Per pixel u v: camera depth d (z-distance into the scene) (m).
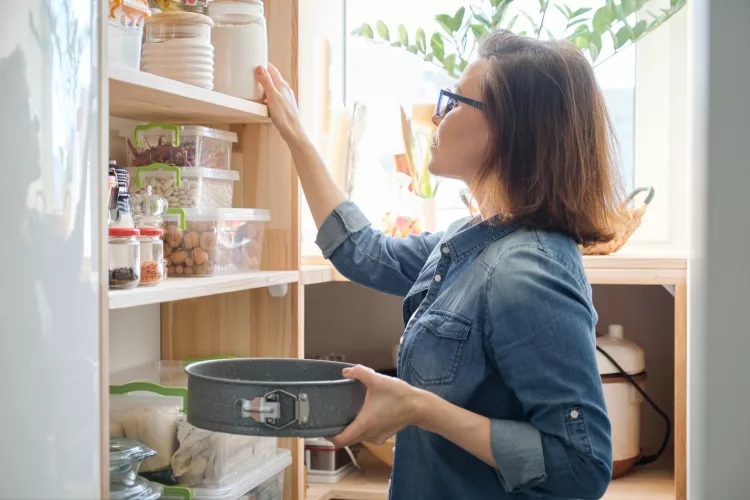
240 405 1.05
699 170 1.55
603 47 2.38
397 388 1.13
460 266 1.34
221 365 1.21
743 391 1.47
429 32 2.48
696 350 1.59
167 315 1.82
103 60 1.05
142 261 1.29
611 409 2.05
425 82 2.49
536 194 1.29
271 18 1.72
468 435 1.17
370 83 2.52
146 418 1.46
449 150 1.38
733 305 1.47
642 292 2.33
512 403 1.26
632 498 1.95
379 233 1.65
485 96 1.32
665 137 2.34
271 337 1.77
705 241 1.50
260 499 1.63
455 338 1.25
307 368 1.25
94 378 1.04
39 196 0.96
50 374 0.98
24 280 0.95
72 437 1.00
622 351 2.07
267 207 1.74
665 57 2.34
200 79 1.40
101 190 1.05
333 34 2.53
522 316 1.19
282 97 1.62
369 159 2.49
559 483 1.17
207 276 1.51
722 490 1.48
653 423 2.32
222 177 1.60
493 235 1.33
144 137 1.56
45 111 0.97
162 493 1.42
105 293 1.06
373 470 2.23
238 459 1.53
